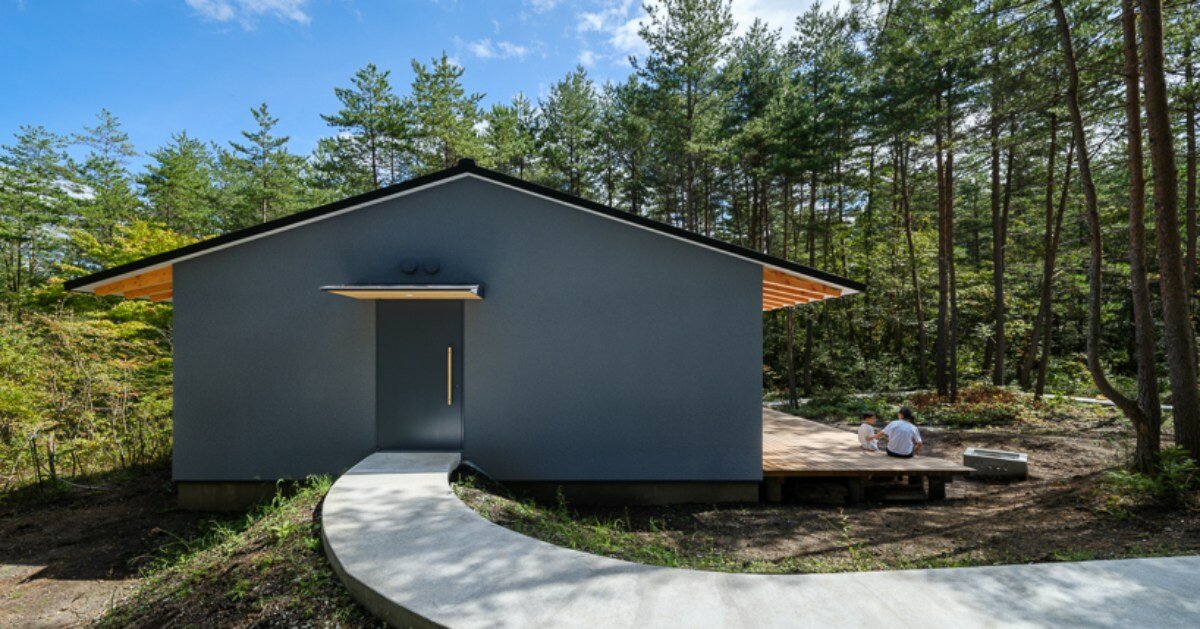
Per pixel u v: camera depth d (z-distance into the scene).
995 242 15.69
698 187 22.53
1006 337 20.50
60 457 8.10
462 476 5.71
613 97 26.11
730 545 4.98
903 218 19.31
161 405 9.86
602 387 6.31
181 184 26.52
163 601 3.34
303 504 4.62
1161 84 6.12
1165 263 6.11
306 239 6.32
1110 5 9.35
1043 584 2.67
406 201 6.38
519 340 6.32
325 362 6.27
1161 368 16.66
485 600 2.53
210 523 5.76
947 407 13.19
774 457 7.04
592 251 6.36
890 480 6.88
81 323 9.82
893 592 2.59
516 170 27.39
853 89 17.62
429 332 6.30
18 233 22.28
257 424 6.23
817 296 8.30
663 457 6.29
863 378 19.20
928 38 12.78
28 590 4.25
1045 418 11.89
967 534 5.16
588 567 2.94
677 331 6.32
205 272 6.25
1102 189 15.81
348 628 2.61
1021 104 8.70
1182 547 4.06
